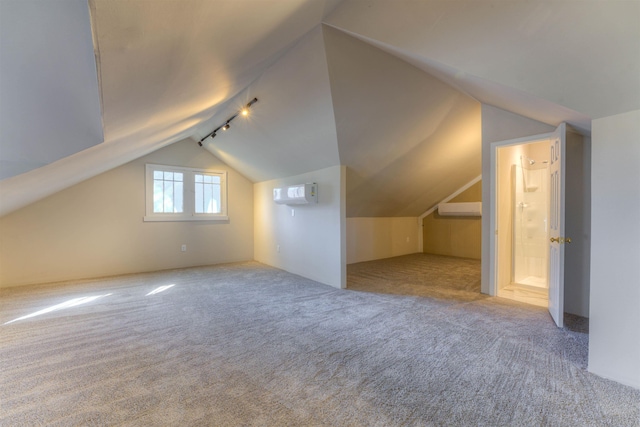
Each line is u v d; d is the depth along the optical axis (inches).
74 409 62.8
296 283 171.9
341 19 86.6
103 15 28.6
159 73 53.5
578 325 107.2
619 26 58.2
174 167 215.5
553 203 114.3
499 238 147.0
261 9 54.6
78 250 181.5
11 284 163.0
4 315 119.3
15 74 37.5
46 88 40.9
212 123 179.5
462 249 263.1
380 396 67.1
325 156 157.8
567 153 118.2
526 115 119.3
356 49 98.4
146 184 203.8
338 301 137.6
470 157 204.1
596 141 73.0
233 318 116.1
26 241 166.7
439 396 66.9
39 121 47.5
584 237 115.5
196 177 226.4
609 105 69.2
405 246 280.2
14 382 72.7
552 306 114.8
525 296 143.6
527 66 72.7
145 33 36.8
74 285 166.7
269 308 128.0
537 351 87.8
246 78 107.7
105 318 116.1
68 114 47.7
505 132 135.3
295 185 184.4
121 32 33.1
